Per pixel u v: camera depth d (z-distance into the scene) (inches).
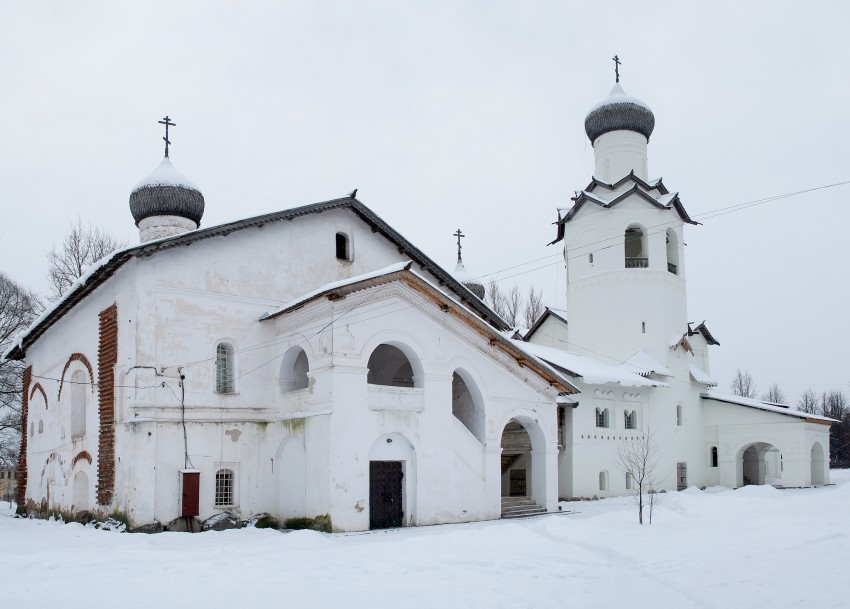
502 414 1029.8
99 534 803.4
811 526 726.5
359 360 868.0
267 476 929.5
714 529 738.2
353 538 771.4
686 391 1636.3
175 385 880.9
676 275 1652.3
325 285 949.2
